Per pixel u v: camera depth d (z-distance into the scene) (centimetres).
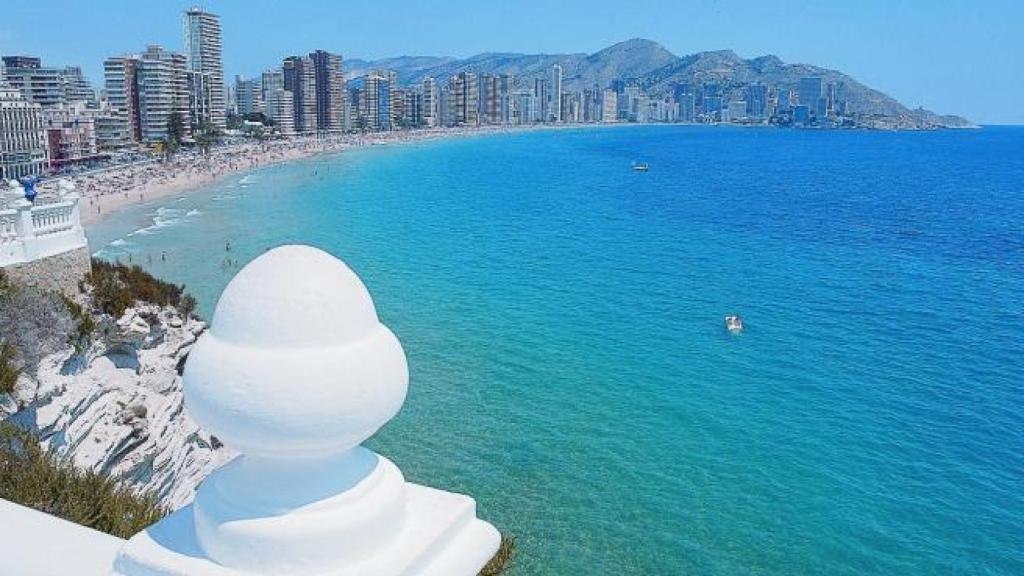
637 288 5453
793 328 4500
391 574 323
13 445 1244
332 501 328
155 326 2184
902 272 6041
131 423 1881
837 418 3228
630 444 2964
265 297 319
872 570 2244
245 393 306
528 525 2422
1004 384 3597
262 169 15225
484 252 6744
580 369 3762
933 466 2817
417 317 4597
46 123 13225
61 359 1717
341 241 7244
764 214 9206
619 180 13412
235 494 335
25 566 456
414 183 12781
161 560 334
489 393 3431
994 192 12050
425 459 2805
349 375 315
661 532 2406
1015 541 2375
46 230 1952
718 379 3662
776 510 2533
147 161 15262
